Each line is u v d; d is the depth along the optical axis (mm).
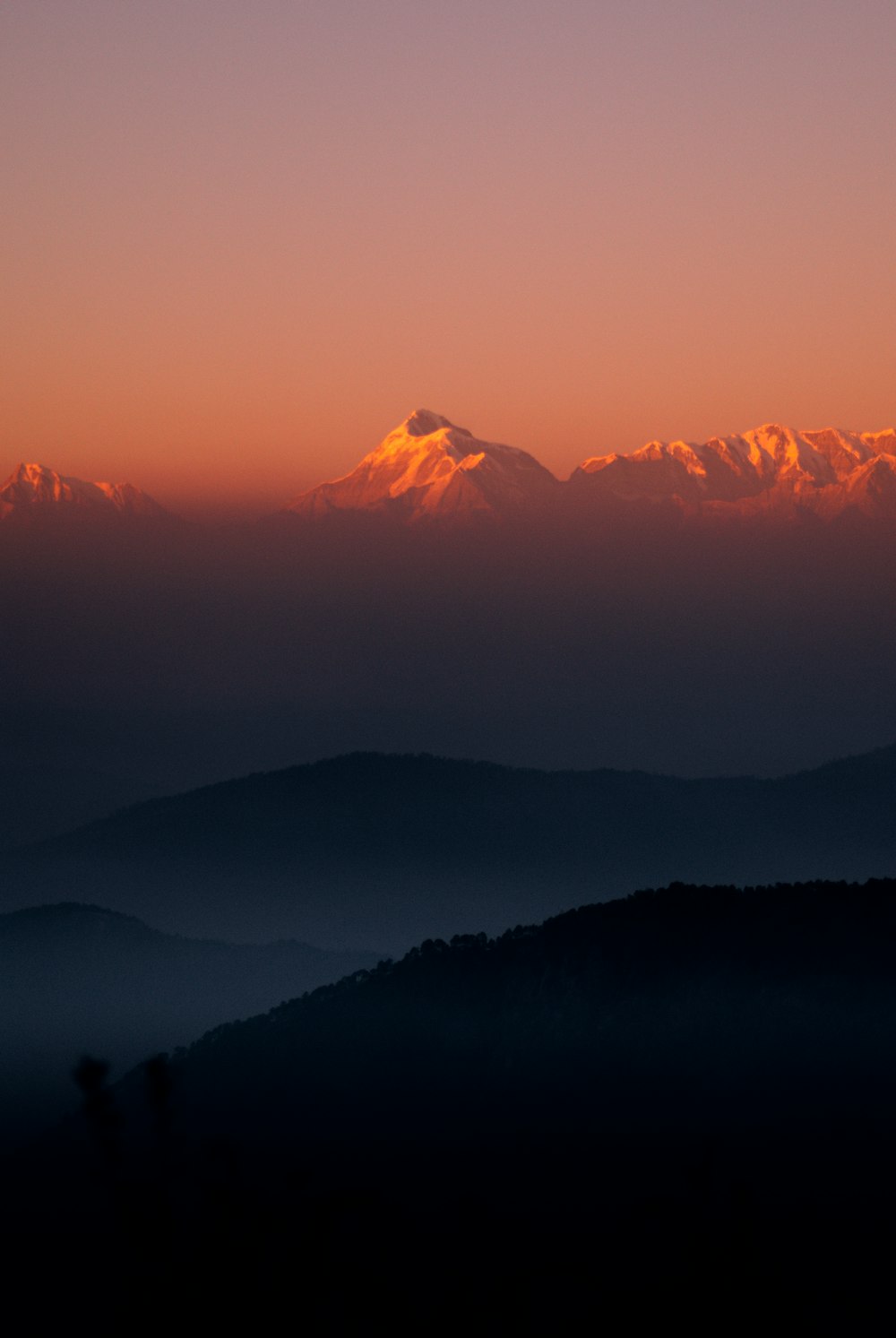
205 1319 118438
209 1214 125125
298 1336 126062
